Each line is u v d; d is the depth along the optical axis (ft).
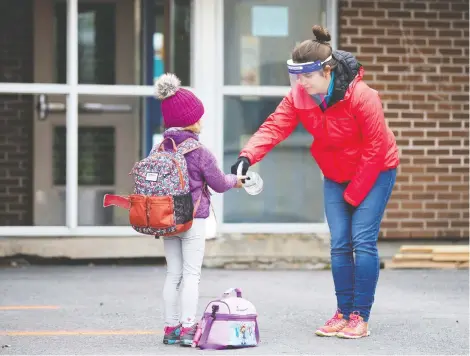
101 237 63.16
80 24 63.98
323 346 38.45
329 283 56.90
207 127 63.46
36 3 64.08
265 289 54.44
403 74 64.95
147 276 58.54
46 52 64.13
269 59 64.59
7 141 64.59
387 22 64.80
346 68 39.22
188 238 37.81
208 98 63.57
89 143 64.49
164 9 64.44
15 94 64.69
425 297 51.75
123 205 38.17
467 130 65.57
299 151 64.75
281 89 64.34
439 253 63.72
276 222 64.49
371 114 39.11
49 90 63.36
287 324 43.55
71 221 63.26
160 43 64.49
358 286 40.45
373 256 40.42
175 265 38.55
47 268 61.87
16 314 45.65
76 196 63.41
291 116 41.06
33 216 64.08
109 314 45.73
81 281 56.39
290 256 63.87
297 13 64.75
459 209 65.57
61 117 64.75
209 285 55.83
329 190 41.37
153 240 63.36
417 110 65.16
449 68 65.41
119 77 64.34
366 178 39.68
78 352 36.88
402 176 65.10
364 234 40.32
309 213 64.80
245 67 64.39
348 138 39.78
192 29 64.08
